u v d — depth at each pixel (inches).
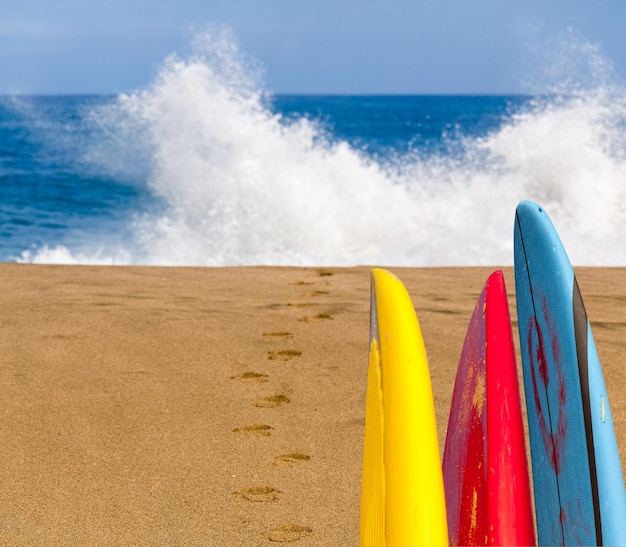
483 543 62.9
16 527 107.2
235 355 186.9
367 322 218.4
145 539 104.6
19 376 169.5
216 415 149.9
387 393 50.4
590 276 292.5
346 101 6053.2
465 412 69.7
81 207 610.5
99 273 293.6
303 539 104.7
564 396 63.1
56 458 129.8
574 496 61.3
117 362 180.4
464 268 315.0
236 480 122.6
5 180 782.5
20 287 262.1
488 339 67.4
